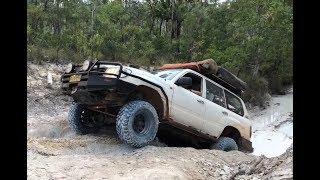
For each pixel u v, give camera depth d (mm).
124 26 20609
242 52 18062
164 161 5902
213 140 8164
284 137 14109
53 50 14312
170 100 7156
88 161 5660
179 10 20984
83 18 20688
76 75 6887
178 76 7512
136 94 6922
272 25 18969
